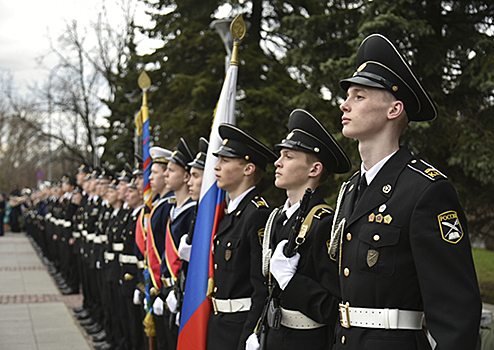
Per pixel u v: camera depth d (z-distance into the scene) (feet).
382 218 7.55
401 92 7.83
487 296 33.27
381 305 7.51
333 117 34.40
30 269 47.80
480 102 28.22
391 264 7.40
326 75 30.25
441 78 28.40
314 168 10.53
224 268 12.10
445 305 6.94
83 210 31.58
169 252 15.90
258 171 12.60
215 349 12.00
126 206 22.04
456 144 26.89
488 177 26.04
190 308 12.95
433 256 7.11
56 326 27.02
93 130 73.20
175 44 53.26
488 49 26.27
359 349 7.59
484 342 14.74
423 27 25.80
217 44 51.49
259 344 10.39
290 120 11.00
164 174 16.60
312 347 9.80
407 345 7.39
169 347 15.90
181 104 52.80
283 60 32.48
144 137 18.52
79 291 37.01
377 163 7.95
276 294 10.10
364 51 8.18
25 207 95.45
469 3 27.32
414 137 26.48
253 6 53.62
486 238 33.04
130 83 55.77
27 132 104.06
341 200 8.55
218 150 12.53
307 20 30.55
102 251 24.72
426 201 7.26
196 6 53.62
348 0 44.37
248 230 11.84
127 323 21.38
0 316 29.09
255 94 47.60
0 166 152.87
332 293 9.51
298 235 9.86
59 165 143.23
